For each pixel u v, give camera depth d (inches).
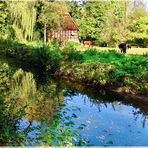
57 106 526.9
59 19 1898.4
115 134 430.3
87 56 1050.1
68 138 268.7
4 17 1930.4
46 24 1916.8
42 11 1859.0
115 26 2146.9
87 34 2488.9
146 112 581.3
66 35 2236.7
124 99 690.2
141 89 697.0
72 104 585.6
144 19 2102.6
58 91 721.0
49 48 1176.8
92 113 532.7
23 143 294.7
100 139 401.1
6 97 462.3
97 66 852.0
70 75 920.9
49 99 600.1
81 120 472.1
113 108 594.9
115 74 774.5
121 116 535.2
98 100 659.4
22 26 1724.9
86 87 810.2
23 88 709.9
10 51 1449.3
